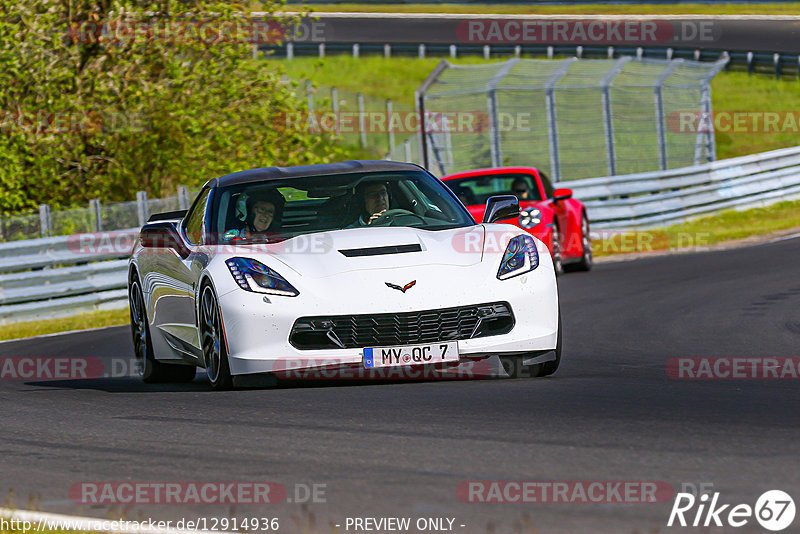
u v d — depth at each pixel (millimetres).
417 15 174625
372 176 26859
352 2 185625
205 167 75562
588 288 48812
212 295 23859
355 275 22953
